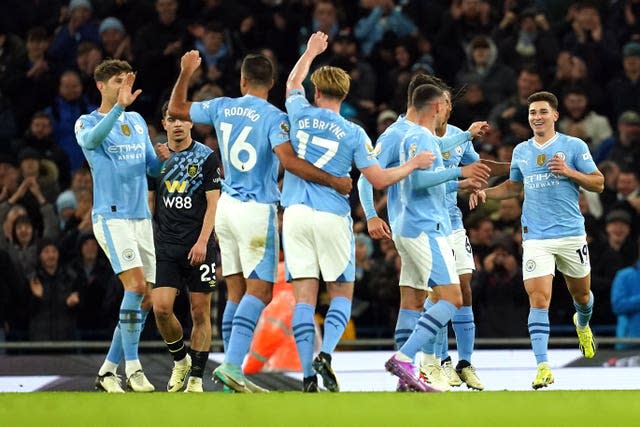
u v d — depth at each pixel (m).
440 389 31.34
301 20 58.94
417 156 29.66
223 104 30.25
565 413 25.95
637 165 52.62
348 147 29.41
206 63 56.19
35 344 39.84
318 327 41.97
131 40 58.44
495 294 44.81
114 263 31.94
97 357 40.12
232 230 30.08
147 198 32.69
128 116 32.53
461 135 32.56
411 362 29.55
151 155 32.94
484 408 26.02
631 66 56.78
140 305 32.06
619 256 46.97
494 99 55.84
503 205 48.28
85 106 55.12
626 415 25.94
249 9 59.59
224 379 29.06
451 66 57.34
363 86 55.66
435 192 30.75
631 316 44.09
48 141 53.47
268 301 29.92
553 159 32.53
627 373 37.00
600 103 56.50
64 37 58.19
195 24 57.44
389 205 31.55
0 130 55.69
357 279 46.53
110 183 31.91
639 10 60.94
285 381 36.69
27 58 57.50
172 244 32.34
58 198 50.53
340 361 39.88
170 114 30.69
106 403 26.12
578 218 33.16
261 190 29.94
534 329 32.50
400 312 32.09
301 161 29.33
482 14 59.03
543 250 32.88
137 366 32.22
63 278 44.97
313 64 56.84
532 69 54.03
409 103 32.50
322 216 29.30
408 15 60.25
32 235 46.75
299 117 29.55
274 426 25.75
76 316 44.84
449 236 30.88
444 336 34.19
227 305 31.02
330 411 25.97
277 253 30.12
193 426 25.73
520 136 52.19
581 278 33.59
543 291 32.69
